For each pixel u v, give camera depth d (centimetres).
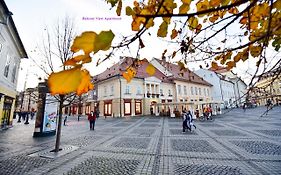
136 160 682
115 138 1157
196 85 4778
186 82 4472
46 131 1266
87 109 4219
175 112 3070
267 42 146
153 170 576
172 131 1437
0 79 1436
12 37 1570
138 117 3102
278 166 586
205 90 5097
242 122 2005
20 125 2155
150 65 119
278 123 1770
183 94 4309
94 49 57
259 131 1325
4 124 1681
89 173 559
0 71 1421
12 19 1364
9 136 1270
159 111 3525
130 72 126
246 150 800
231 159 676
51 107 1309
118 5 87
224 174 532
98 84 3825
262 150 789
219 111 3669
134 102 3438
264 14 139
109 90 3497
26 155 763
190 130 1405
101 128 1723
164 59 185
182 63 191
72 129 1681
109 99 3466
